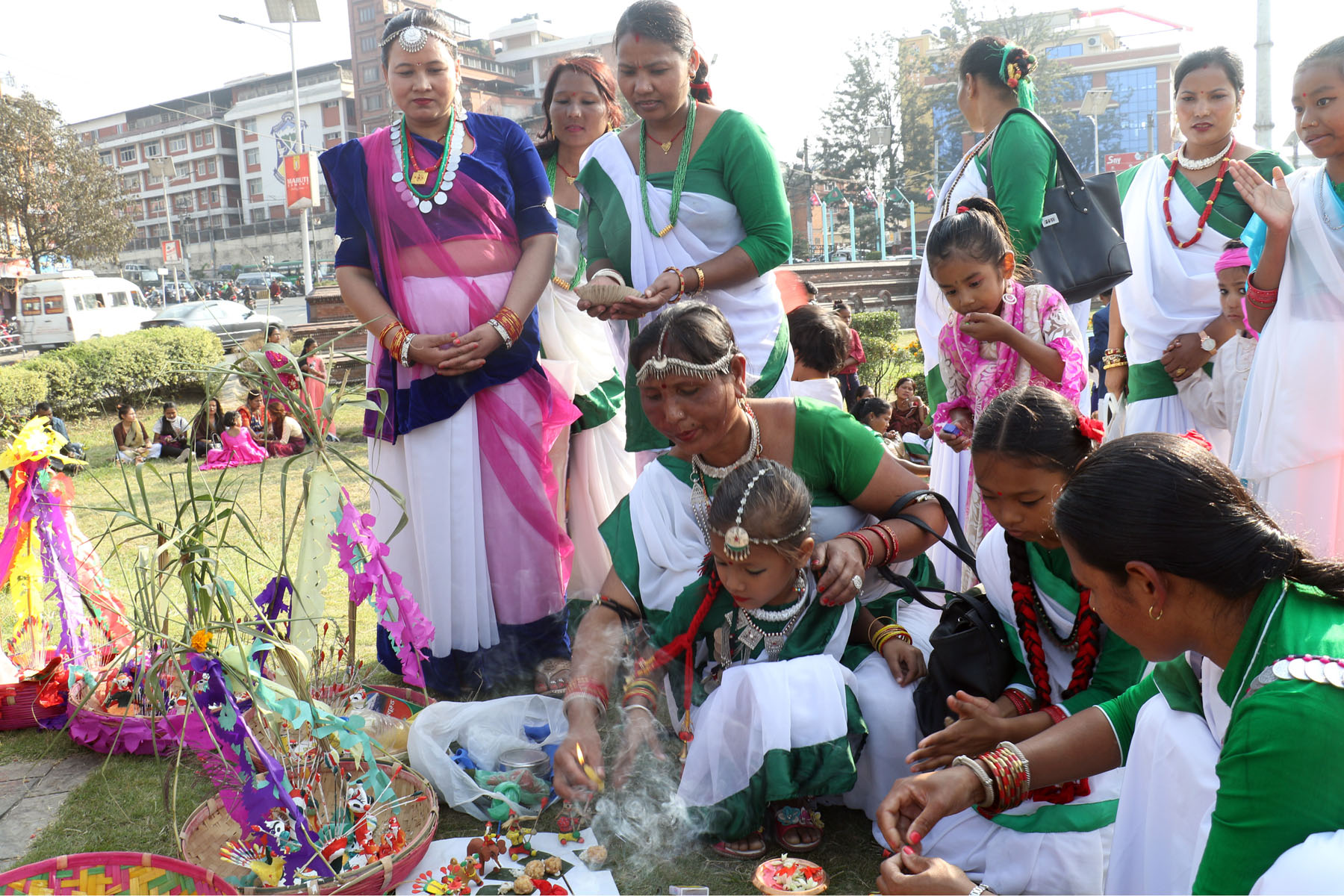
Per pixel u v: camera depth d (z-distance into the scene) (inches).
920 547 99.4
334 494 101.7
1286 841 52.0
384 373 129.4
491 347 126.1
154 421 464.1
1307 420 122.4
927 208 1632.6
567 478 157.1
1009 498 80.5
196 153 2460.6
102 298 1013.8
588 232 142.3
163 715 91.6
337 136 2301.9
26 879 71.6
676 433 94.8
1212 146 151.2
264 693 78.3
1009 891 81.0
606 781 94.3
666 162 133.0
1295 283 124.3
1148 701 72.1
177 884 73.9
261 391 100.3
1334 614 54.4
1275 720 52.0
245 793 77.4
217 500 92.9
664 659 97.7
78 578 131.7
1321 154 123.5
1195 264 151.7
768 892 80.2
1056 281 133.3
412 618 97.7
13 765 115.0
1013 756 72.9
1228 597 54.8
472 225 129.6
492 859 87.4
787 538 88.0
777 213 129.6
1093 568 56.6
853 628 101.8
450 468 127.7
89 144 1524.4
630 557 102.5
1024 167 131.7
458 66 131.4
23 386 456.4
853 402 305.0
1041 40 1501.0
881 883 64.9
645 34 124.8
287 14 893.8
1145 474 54.6
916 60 1611.7
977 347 122.7
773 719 86.6
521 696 112.9
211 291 1859.0
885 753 93.0
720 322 94.8
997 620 89.0
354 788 87.4
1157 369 153.9
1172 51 1622.8
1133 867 71.4
